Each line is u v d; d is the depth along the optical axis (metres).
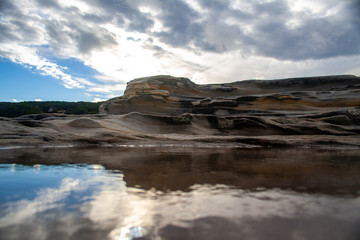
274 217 2.06
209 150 10.40
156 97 30.23
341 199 2.63
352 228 1.82
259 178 3.93
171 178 3.89
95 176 4.02
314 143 13.89
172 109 29.89
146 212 2.19
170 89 34.12
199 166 5.34
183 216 2.09
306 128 19.11
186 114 22.16
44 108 70.75
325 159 7.07
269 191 3.02
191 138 14.95
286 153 9.23
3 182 3.49
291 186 3.32
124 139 13.96
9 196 2.72
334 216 2.08
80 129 14.95
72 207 2.32
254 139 14.44
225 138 14.88
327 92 27.95
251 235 1.69
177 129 20.30
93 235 1.69
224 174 4.30
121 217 2.06
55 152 8.54
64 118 21.69
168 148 11.31
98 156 7.29
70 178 3.82
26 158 6.61
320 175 4.24
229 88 34.75
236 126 20.98
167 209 2.28
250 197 2.73
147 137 14.88
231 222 1.94
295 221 1.96
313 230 1.78
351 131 18.31
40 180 3.65
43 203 2.45
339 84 32.09
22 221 1.95
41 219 1.99
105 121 17.95
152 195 2.80
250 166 5.39
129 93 33.19
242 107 28.25
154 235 1.69
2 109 58.03
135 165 5.42
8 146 10.45
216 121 21.61
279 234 1.71
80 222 1.94
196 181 3.66
